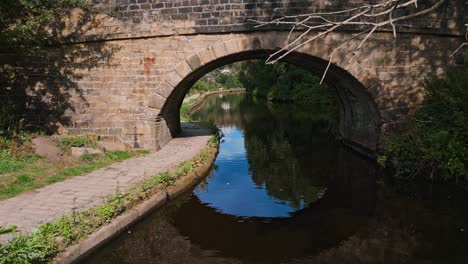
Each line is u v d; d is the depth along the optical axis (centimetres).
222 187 1179
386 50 1244
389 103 1266
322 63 1362
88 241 685
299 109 3503
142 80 1303
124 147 1339
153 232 862
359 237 810
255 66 5091
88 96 1321
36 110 1322
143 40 1281
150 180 985
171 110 1658
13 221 713
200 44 1266
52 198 851
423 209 941
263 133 2255
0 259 542
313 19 1206
